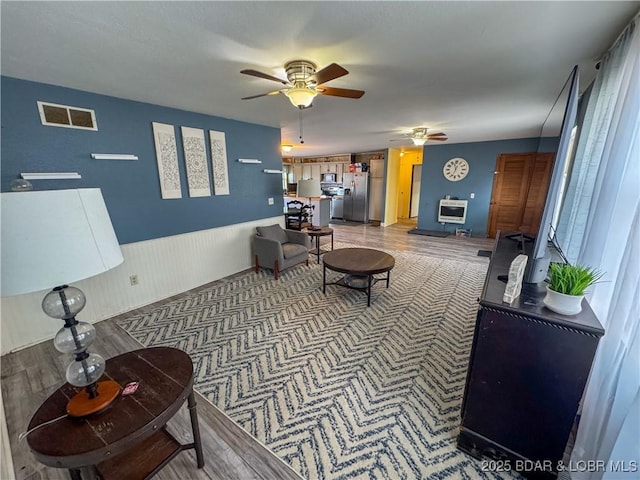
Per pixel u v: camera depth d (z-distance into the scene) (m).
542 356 1.23
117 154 2.93
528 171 6.10
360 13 1.45
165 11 1.42
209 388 1.94
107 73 2.24
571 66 2.14
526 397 1.29
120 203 3.02
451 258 5.06
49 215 0.84
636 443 0.96
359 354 2.31
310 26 1.58
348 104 3.21
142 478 1.20
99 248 0.95
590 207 1.73
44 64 2.04
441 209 7.17
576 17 1.48
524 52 1.91
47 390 1.97
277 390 1.92
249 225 4.48
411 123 4.32
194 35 1.67
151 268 3.32
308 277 4.13
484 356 1.34
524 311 1.23
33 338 2.50
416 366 2.16
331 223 8.98
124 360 1.33
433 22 1.54
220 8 1.40
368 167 9.12
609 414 1.20
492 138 6.09
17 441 1.56
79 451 0.89
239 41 1.75
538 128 4.75
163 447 1.34
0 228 0.77
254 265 4.52
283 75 2.29
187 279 3.69
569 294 1.20
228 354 2.32
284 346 2.42
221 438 1.56
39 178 2.42
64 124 2.56
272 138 4.69
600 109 1.92
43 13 1.41
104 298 2.95
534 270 1.49
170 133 3.36
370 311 3.06
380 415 1.71
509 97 2.94
